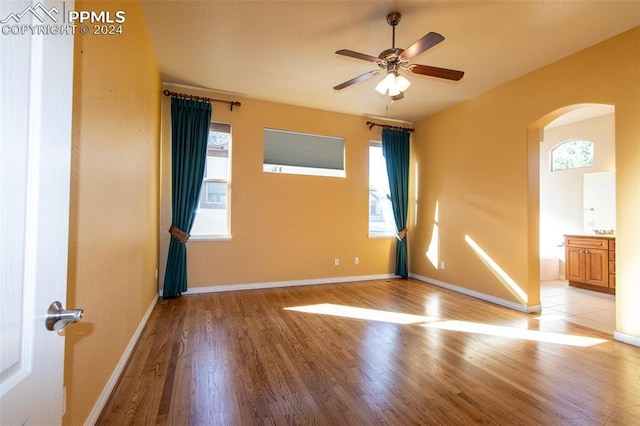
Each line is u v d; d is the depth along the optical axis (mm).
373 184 5555
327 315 3449
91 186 1572
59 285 753
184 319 3242
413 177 5691
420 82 3936
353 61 3482
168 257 4020
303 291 4496
